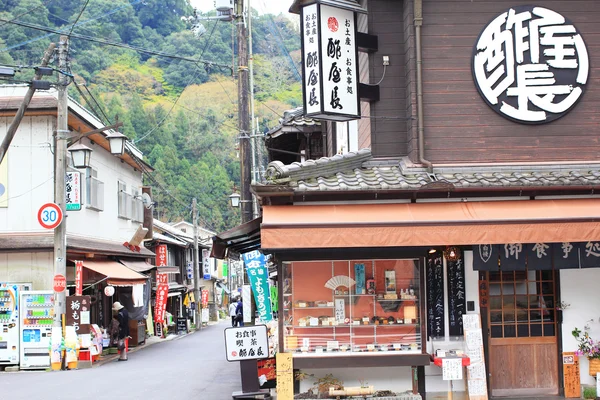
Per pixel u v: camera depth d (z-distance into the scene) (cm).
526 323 1273
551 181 1193
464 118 1289
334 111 1220
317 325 1208
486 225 1102
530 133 1293
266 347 1323
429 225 1097
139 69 7869
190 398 1405
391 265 1225
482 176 1230
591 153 1296
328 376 1215
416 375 1216
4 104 2286
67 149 2181
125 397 1434
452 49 1297
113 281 2373
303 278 1216
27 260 2305
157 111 7450
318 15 1218
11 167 2330
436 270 1245
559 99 1291
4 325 2131
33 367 2119
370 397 1188
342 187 1163
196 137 7662
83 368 2138
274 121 5988
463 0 1299
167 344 3266
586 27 1305
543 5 1304
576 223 1110
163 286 3659
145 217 3703
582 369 1257
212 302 6272
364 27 1378
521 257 1182
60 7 6594
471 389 1187
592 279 1272
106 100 7150
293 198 1200
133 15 7912
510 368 1265
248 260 1723
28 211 2320
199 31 2389
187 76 8319
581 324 1263
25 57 4853
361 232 1092
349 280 1220
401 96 1315
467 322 1211
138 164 3375
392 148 1309
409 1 1284
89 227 2666
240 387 1565
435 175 1234
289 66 6800
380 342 1209
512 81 1289
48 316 2141
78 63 6994
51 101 2302
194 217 4875
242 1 2073
